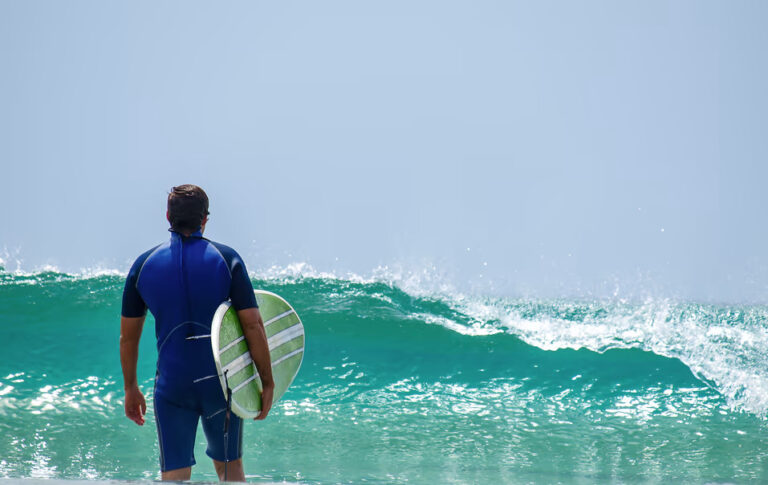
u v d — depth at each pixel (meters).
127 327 3.38
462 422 6.11
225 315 3.23
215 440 3.39
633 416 6.35
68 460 4.89
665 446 5.50
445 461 5.04
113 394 6.70
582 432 5.88
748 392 6.71
